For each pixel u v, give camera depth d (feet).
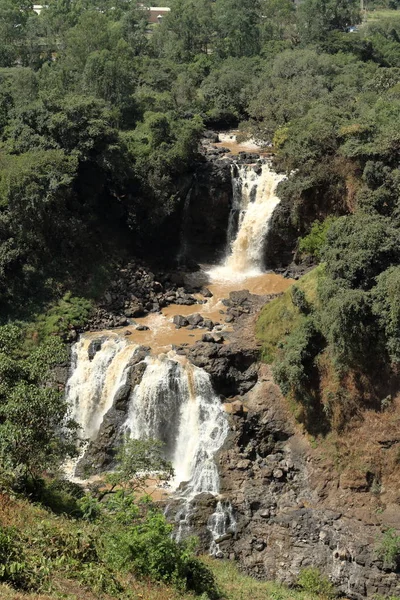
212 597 105.81
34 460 112.57
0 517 98.48
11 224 203.72
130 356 180.34
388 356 157.07
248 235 226.17
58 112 217.56
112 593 88.89
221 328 190.80
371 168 192.03
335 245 168.14
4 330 128.16
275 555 147.13
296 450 163.53
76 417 183.11
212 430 167.94
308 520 150.51
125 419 174.60
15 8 410.52
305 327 166.91
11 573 83.25
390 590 139.95
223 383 173.99
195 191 232.53
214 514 152.15
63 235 212.43
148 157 226.17
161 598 92.48
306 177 208.95
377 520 148.56
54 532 96.32
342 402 159.94
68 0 447.01
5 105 242.17
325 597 137.28
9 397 111.96
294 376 163.02
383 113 213.46
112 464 169.48
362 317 156.25
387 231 166.61
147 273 216.95
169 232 233.35
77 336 194.59
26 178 199.00
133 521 115.75
